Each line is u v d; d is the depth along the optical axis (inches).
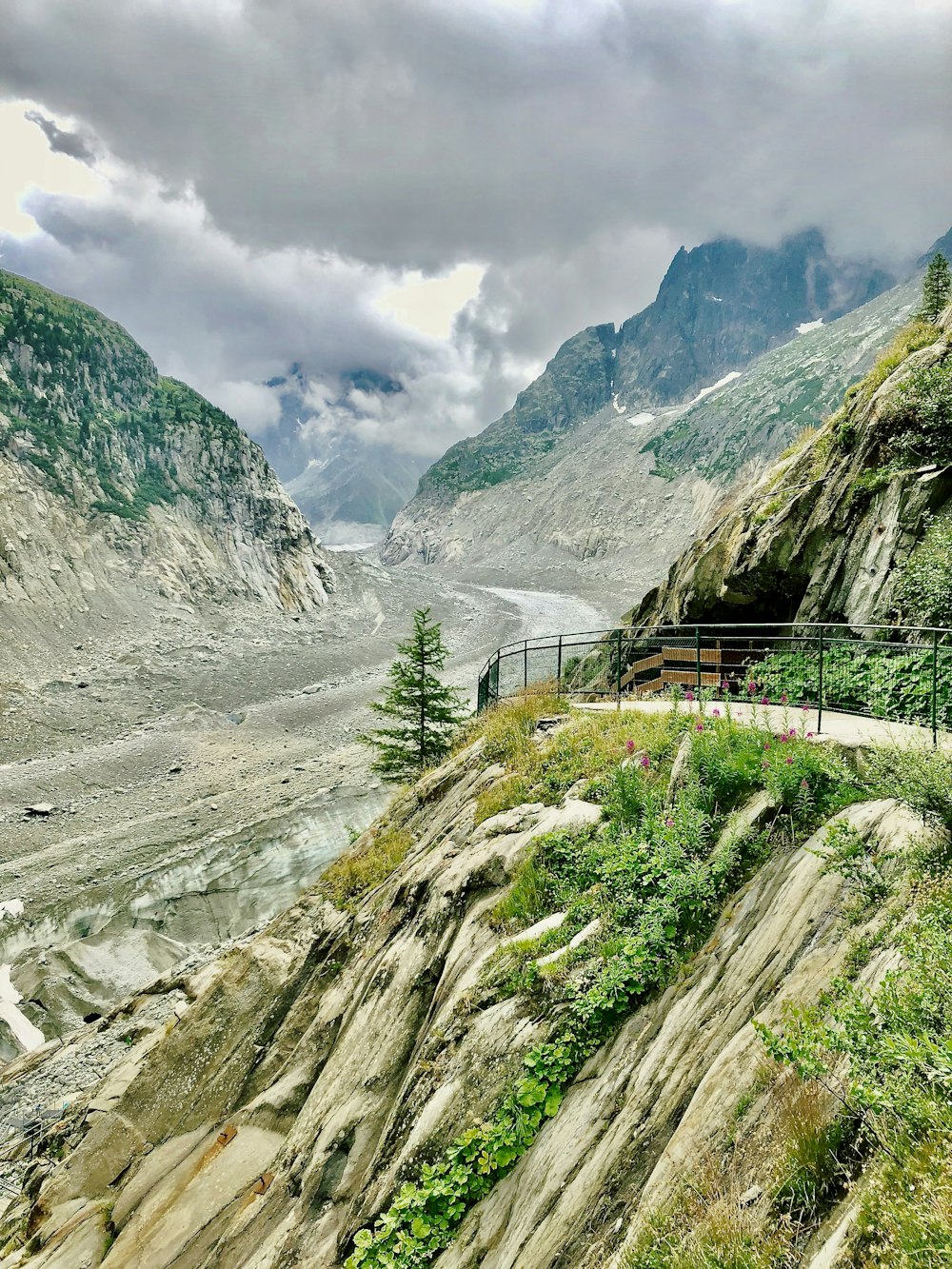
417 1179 213.6
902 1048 107.2
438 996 288.2
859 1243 95.4
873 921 157.0
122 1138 437.4
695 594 681.0
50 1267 362.9
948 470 419.8
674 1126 157.9
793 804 228.7
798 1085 129.6
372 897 474.3
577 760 396.2
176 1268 317.7
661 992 206.5
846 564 484.7
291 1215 275.4
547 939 259.1
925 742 257.4
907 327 583.8
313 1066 391.2
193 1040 477.7
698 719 342.3
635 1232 135.8
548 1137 191.3
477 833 378.9
